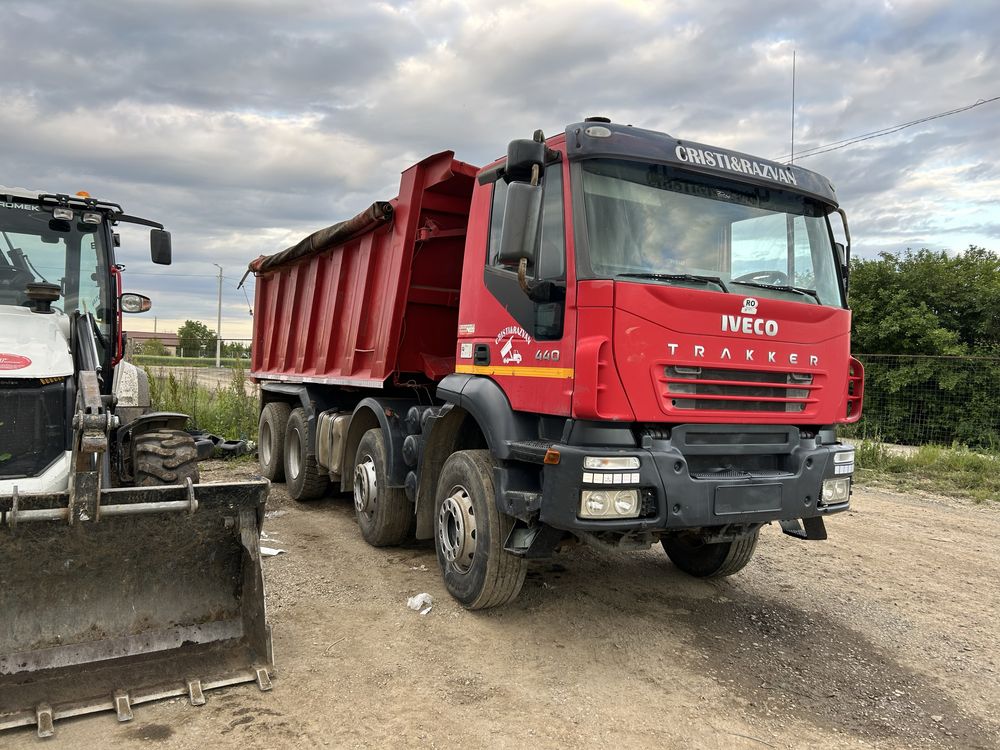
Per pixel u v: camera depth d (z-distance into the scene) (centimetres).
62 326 523
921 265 1953
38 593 359
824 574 627
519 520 478
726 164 470
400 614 494
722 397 430
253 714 354
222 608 400
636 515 403
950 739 362
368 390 726
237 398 1394
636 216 441
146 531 375
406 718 358
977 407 1625
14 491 338
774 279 485
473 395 502
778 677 425
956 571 648
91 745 323
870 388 1798
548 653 443
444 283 650
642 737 351
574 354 416
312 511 802
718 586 583
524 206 431
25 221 579
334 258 787
